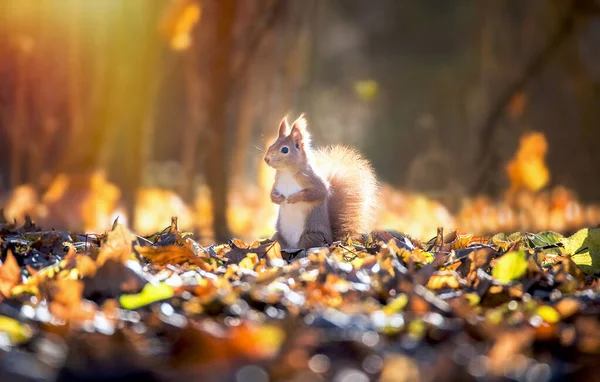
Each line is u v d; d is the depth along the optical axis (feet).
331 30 130.21
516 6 111.75
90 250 20.80
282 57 86.28
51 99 70.13
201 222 53.06
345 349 13.37
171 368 12.73
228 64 54.90
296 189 31.68
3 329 14.23
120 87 62.44
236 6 55.57
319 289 17.37
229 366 12.55
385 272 18.63
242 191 76.74
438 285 18.37
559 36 91.91
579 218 65.57
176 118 92.12
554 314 15.67
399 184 116.88
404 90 128.77
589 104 100.78
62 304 16.17
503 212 66.54
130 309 16.19
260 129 96.27
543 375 12.53
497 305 17.53
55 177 64.08
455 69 125.29
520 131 101.60
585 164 100.22
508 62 104.01
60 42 68.28
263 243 27.94
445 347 13.47
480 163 93.15
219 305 15.62
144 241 24.29
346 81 129.08
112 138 64.64
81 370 12.46
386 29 133.28
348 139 124.98
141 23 61.36
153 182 84.74
